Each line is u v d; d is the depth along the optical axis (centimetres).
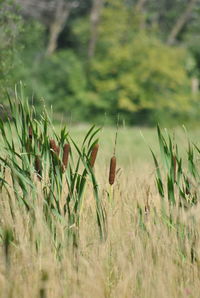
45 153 1023
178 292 926
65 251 958
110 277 948
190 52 7138
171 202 1038
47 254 927
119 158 2616
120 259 944
